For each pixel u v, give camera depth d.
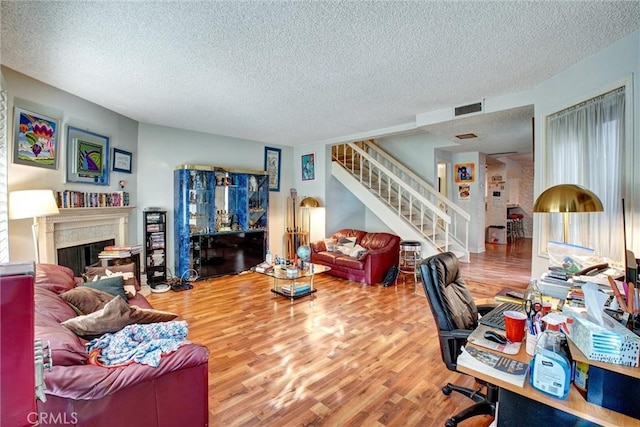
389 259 5.06
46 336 1.36
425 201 5.26
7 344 0.52
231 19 1.93
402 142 6.96
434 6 1.80
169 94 3.30
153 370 1.39
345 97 3.41
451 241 6.43
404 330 3.06
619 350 0.95
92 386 1.25
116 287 2.62
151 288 4.34
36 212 2.57
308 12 1.86
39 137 2.94
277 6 1.80
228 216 5.45
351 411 1.88
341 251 5.43
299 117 4.24
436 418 1.82
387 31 2.07
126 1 1.74
